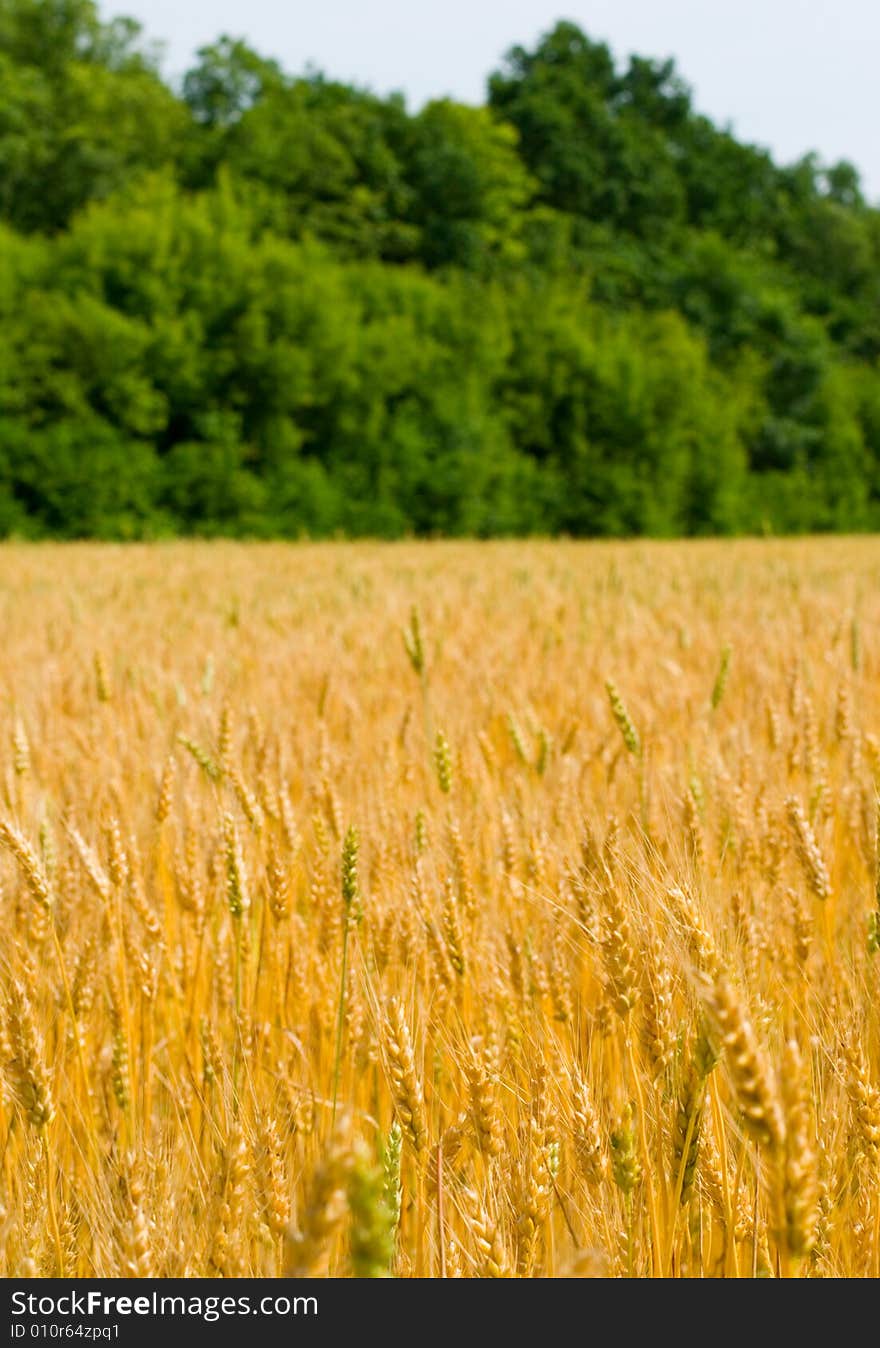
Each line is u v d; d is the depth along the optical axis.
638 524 56.31
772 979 2.64
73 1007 2.66
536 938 2.88
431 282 58.06
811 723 4.27
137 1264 1.87
